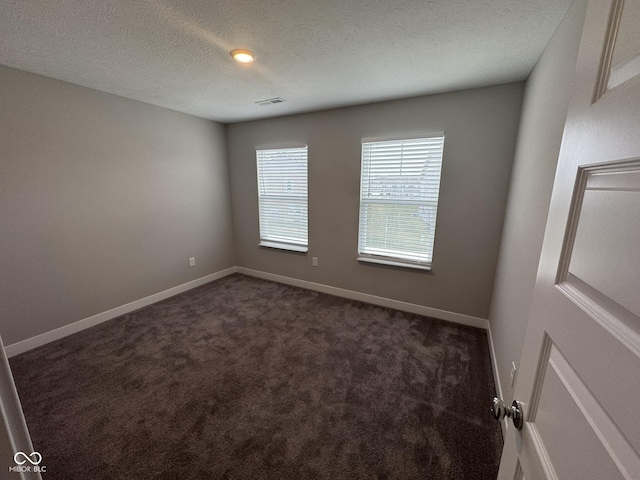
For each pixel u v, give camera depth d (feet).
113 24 4.56
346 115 9.39
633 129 1.18
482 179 7.76
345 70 6.37
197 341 7.73
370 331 8.29
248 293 11.23
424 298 9.30
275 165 11.51
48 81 7.01
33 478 1.27
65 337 7.89
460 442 4.68
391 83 7.13
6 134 6.52
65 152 7.53
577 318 1.54
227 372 6.43
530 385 2.10
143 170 9.46
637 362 1.09
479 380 6.18
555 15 4.19
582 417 1.41
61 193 7.56
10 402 1.17
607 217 1.36
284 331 8.29
